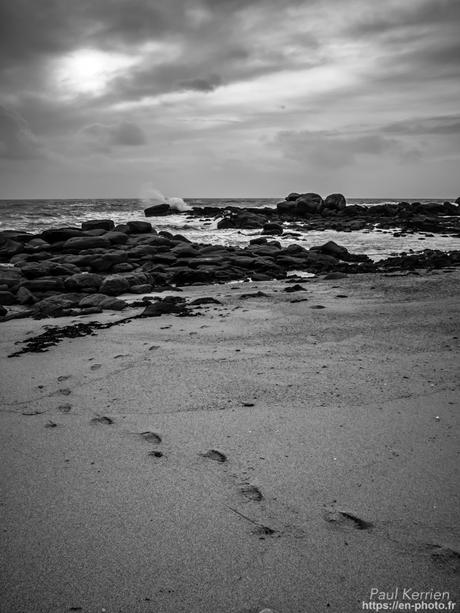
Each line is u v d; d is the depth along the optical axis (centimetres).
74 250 2348
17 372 638
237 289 1443
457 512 321
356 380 572
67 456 410
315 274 1831
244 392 545
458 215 5222
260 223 4334
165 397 536
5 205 8081
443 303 1004
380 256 2462
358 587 262
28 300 1298
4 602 255
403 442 420
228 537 303
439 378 568
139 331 852
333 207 5222
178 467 389
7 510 334
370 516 320
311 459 396
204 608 250
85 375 618
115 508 335
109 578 271
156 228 4200
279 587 263
